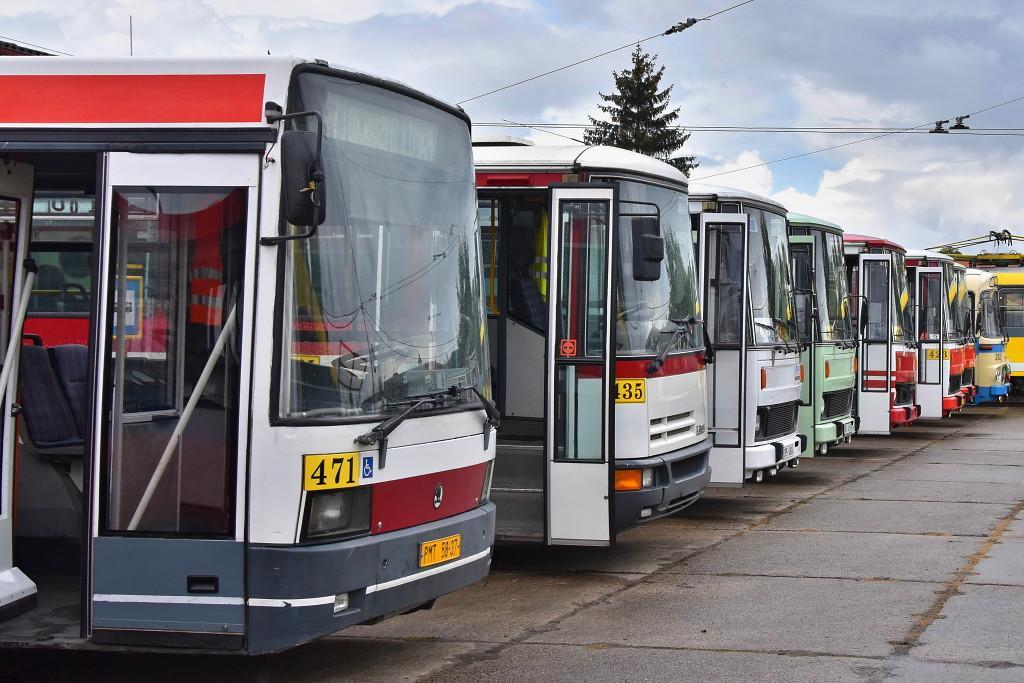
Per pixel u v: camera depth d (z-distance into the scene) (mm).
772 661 7383
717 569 10430
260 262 6207
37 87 6574
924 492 15281
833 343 17047
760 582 9836
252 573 6137
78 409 7867
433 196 7230
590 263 9875
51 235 9008
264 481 6133
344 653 7824
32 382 7680
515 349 11164
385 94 6918
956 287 26438
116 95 6496
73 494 7656
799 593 9383
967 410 31828
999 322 31828
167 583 6250
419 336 6930
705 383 11523
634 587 9742
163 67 6469
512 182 10516
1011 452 20516
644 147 65188
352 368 6422
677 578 10078
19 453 7535
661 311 10695
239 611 6176
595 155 10523
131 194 6398
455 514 7172
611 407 9750
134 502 6312
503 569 10570
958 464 18625
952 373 25547
